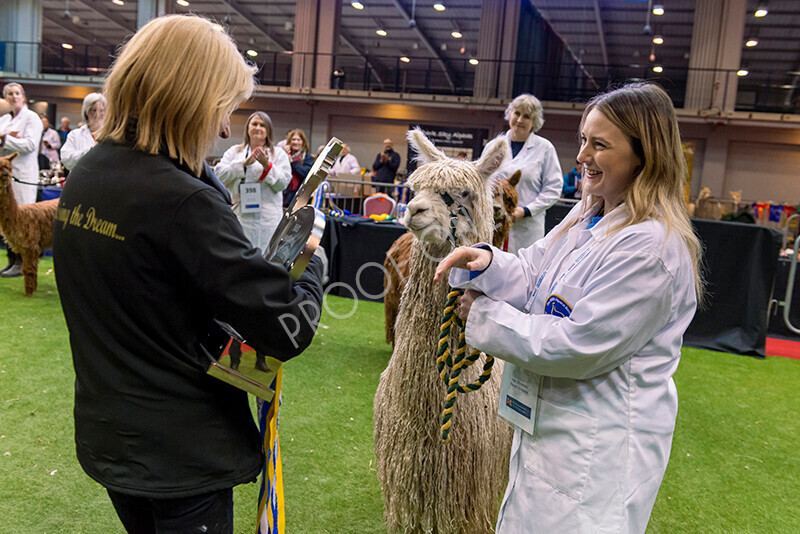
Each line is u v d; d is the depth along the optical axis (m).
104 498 2.51
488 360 1.56
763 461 3.32
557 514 1.30
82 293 1.19
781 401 4.32
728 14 17.41
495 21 19.17
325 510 2.56
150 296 1.15
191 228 1.12
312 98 19.92
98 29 28.47
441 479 1.85
